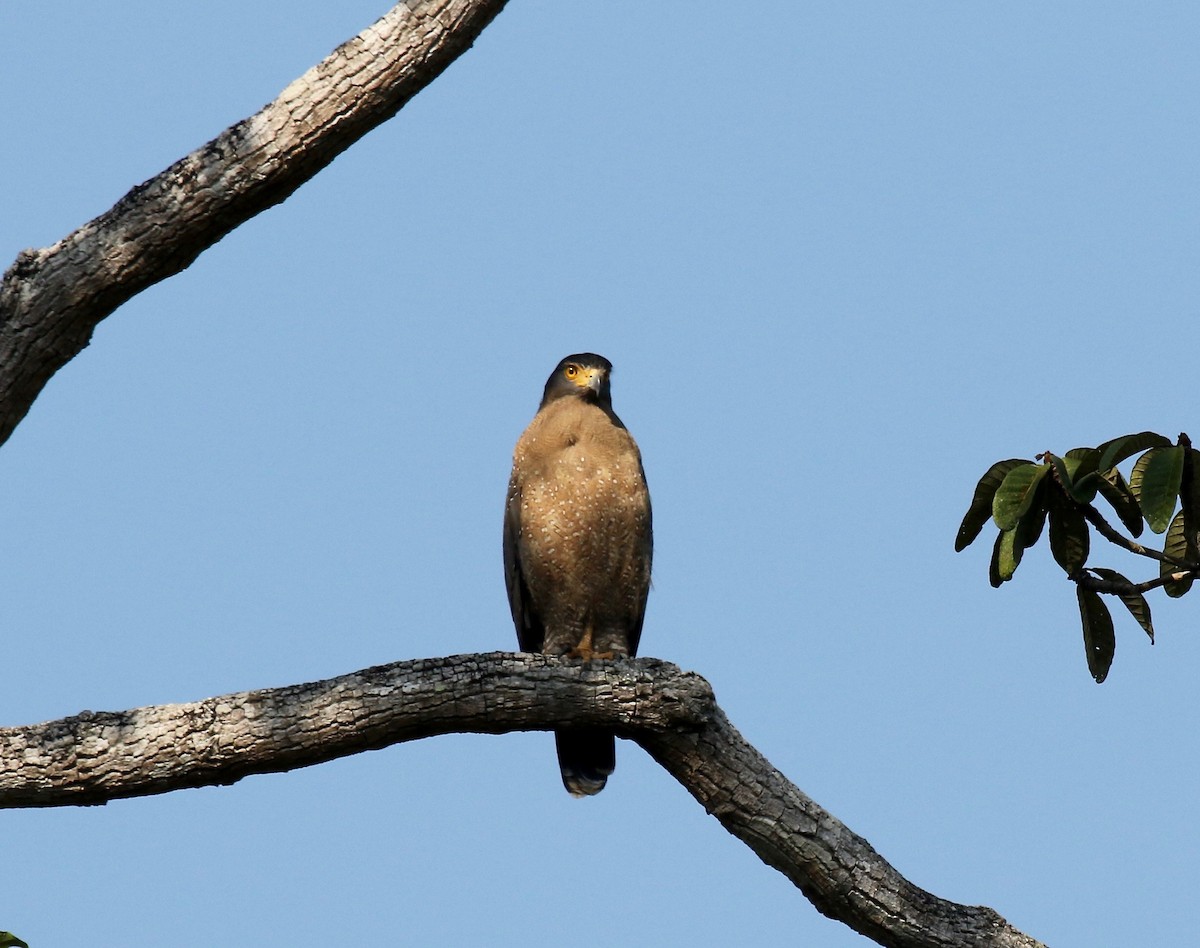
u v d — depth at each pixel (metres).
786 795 11.20
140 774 10.45
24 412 10.45
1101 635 10.11
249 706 10.63
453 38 10.28
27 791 10.33
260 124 10.23
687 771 11.27
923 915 11.03
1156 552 9.70
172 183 10.21
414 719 10.84
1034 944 11.02
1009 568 9.80
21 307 10.13
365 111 10.27
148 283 10.40
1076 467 9.77
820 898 11.23
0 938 9.05
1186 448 9.23
